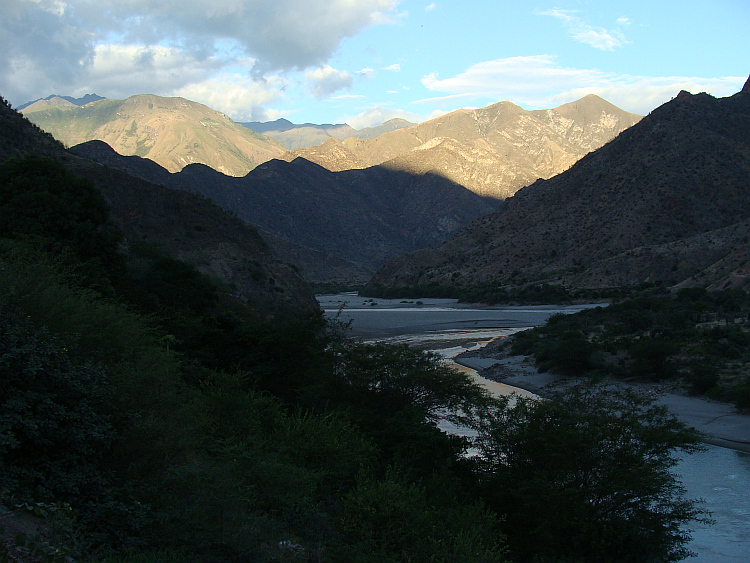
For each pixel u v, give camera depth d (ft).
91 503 26.81
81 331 36.06
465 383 73.77
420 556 36.76
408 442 60.34
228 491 29.81
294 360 74.02
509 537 53.78
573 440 54.08
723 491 72.49
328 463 47.26
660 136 533.14
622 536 50.37
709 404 116.88
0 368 26.71
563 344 150.51
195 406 44.39
